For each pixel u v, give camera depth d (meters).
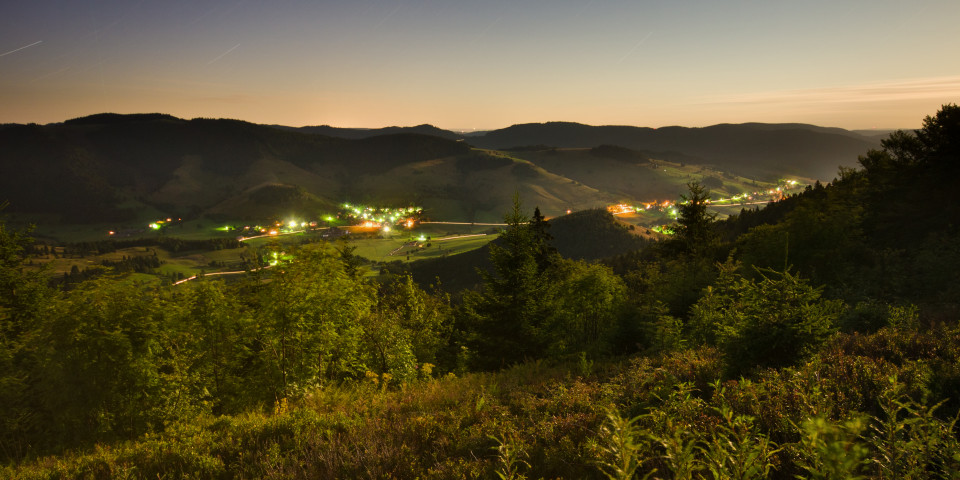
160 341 14.29
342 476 5.35
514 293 22.31
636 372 9.01
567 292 24.36
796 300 6.94
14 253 19.08
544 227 35.03
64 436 11.86
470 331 25.00
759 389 5.03
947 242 20.75
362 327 17.75
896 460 2.62
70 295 13.06
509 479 4.03
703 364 7.87
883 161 37.78
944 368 5.11
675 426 3.84
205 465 6.34
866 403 4.62
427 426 6.71
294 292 15.25
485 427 6.34
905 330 8.97
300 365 15.40
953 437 2.66
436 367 25.20
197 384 15.06
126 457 7.43
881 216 30.36
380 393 12.02
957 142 33.28
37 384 12.53
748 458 2.60
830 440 1.88
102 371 12.34
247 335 16.33
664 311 16.27
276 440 7.20
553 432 5.72
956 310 12.25
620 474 2.58
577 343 22.27
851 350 7.77
